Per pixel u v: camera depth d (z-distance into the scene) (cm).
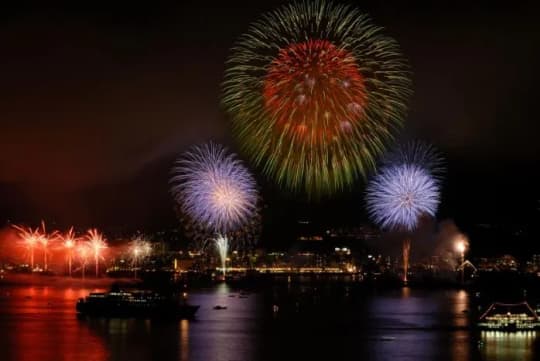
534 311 14100
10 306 17975
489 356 10656
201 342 11894
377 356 10725
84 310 15238
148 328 13450
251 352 11044
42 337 12294
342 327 14075
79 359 10431
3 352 10900
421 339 12375
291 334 13012
